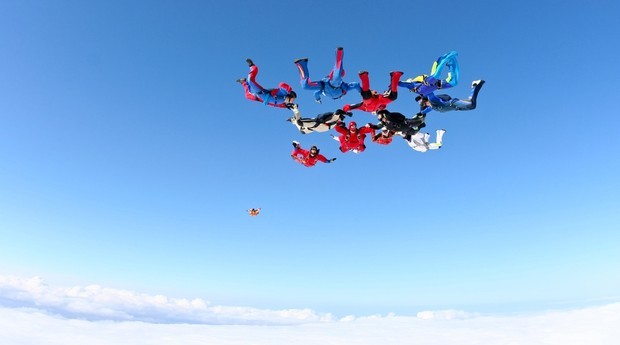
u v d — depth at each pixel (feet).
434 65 27.09
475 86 28.22
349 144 32.83
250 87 26.94
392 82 26.78
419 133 32.71
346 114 30.42
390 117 29.35
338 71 23.94
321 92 26.17
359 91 27.09
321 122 29.86
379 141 33.78
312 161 36.68
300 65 24.26
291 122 30.35
